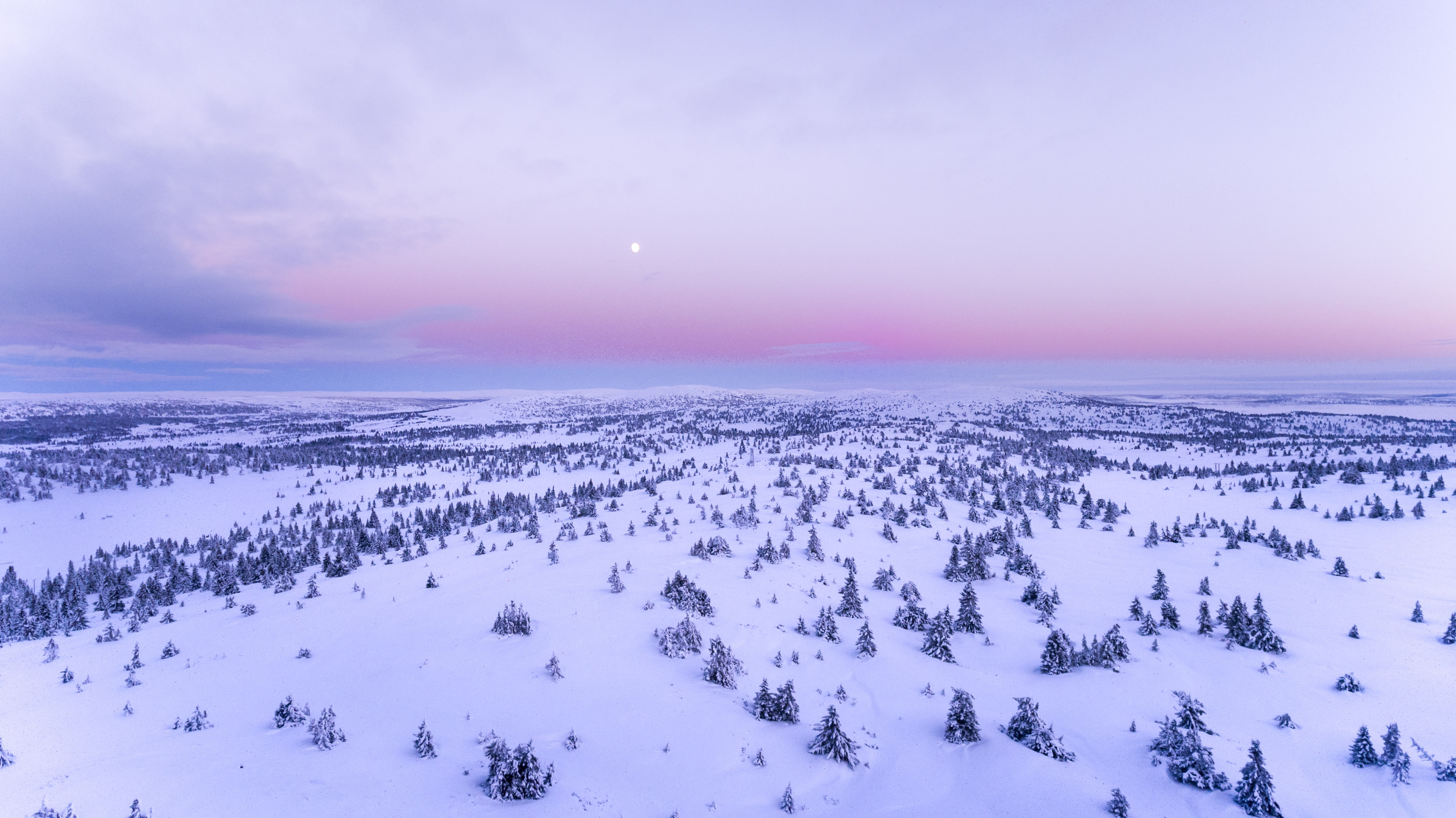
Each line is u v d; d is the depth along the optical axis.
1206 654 75.19
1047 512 175.62
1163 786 46.81
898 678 65.44
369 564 122.69
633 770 43.62
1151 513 187.12
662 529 143.62
